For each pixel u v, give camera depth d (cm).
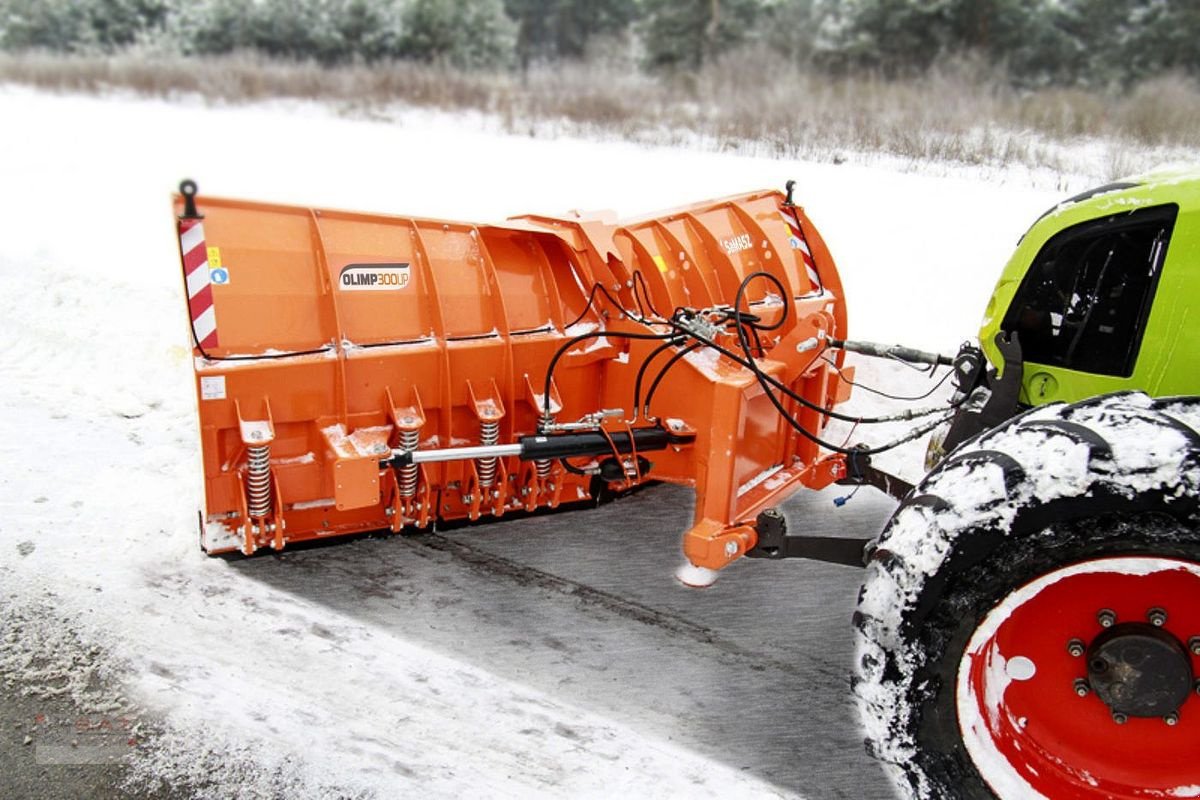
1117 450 246
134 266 829
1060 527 251
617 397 422
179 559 422
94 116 1850
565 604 405
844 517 476
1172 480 238
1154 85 1841
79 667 354
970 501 257
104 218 1012
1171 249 288
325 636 376
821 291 491
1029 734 286
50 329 679
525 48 3412
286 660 361
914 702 272
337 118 1825
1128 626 267
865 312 707
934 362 408
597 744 325
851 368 487
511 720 335
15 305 723
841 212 955
